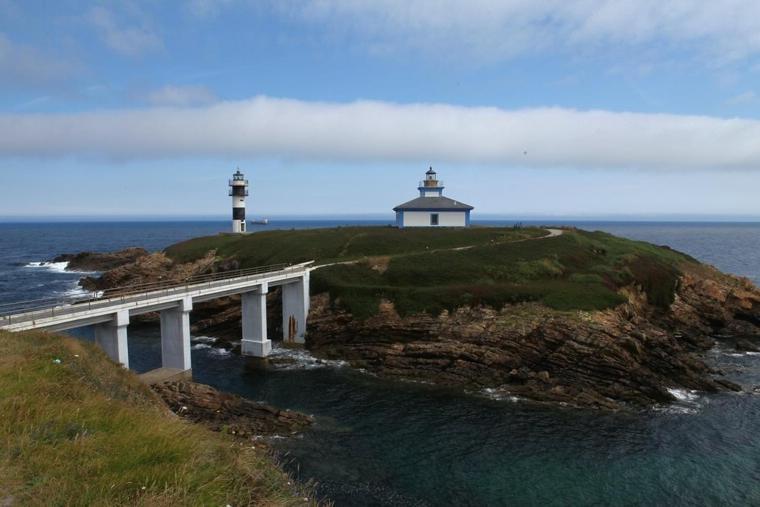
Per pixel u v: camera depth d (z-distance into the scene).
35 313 31.05
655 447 30.03
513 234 75.25
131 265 77.69
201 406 31.84
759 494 25.42
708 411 35.12
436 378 41.47
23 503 8.13
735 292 62.38
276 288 57.69
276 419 31.81
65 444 10.34
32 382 14.33
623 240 80.19
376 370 43.72
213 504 8.72
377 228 81.81
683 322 57.75
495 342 43.09
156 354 49.56
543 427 32.59
